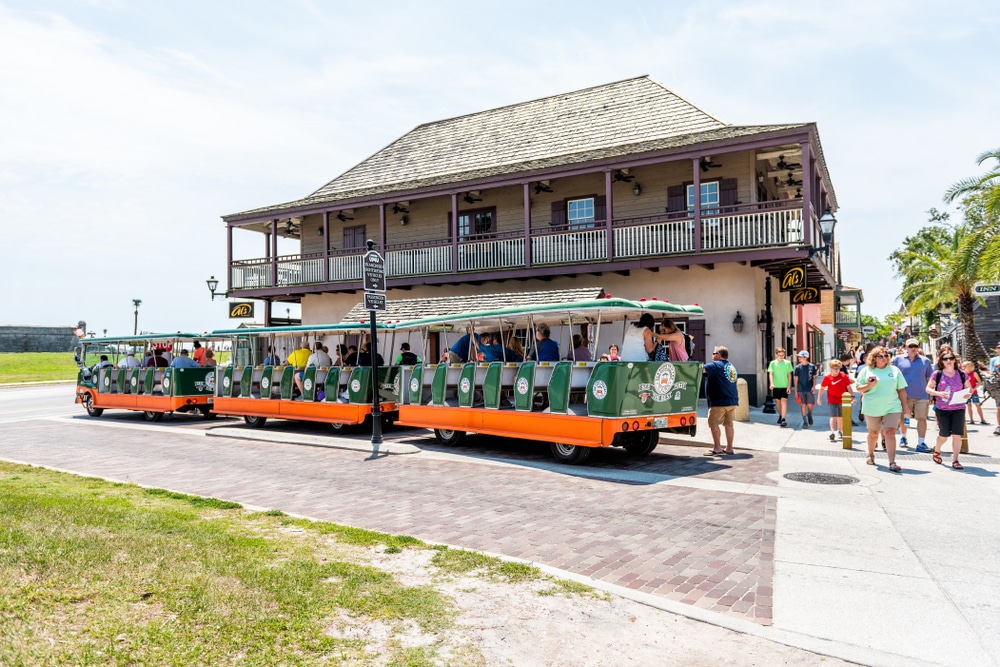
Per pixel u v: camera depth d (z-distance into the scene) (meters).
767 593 5.06
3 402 25.69
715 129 19.50
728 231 17.72
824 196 24.31
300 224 28.73
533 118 25.83
